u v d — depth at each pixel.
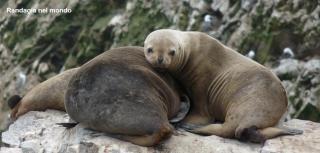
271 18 57.16
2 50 71.75
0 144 42.44
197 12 62.09
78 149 32.38
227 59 34.91
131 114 31.42
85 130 33.22
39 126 38.41
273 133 32.47
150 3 65.50
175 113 34.56
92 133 32.81
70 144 33.31
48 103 41.19
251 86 33.16
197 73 34.78
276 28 56.75
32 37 70.50
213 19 61.12
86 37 66.75
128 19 65.56
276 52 56.12
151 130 31.27
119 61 33.34
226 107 33.66
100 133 32.72
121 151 31.30
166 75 34.72
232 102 33.28
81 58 66.00
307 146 32.03
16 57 69.94
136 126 31.34
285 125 35.59
